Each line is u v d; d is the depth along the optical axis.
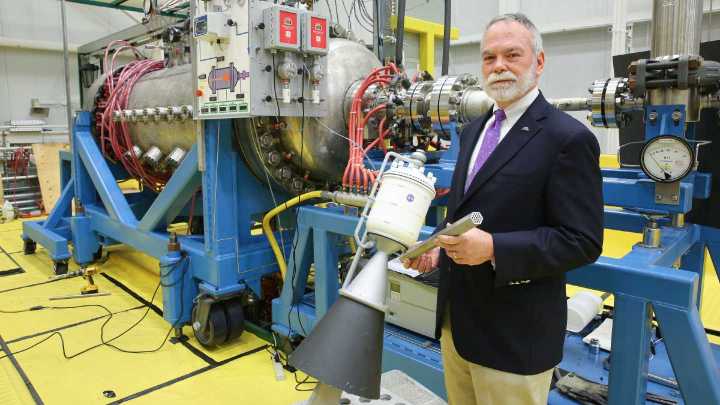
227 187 2.71
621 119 1.83
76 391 2.36
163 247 3.13
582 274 1.52
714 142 2.09
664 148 1.61
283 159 2.79
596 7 5.97
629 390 1.47
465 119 2.29
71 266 4.32
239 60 2.32
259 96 2.30
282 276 2.86
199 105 2.61
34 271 4.16
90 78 4.95
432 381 1.95
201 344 2.83
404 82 2.54
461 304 1.27
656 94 1.65
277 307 2.69
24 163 6.72
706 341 1.35
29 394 2.33
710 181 2.04
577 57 6.25
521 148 1.16
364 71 2.79
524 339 1.19
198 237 3.18
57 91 7.60
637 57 2.70
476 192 1.21
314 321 2.45
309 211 2.42
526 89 1.18
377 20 3.68
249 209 2.90
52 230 4.39
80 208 4.13
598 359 2.07
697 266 2.19
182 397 2.32
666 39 1.82
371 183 2.26
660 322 1.39
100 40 4.57
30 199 6.78
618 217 2.35
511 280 1.10
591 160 1.10
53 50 7.45
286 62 2.33
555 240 1.07
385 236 1.07
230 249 2.74
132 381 2.45
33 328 3.04
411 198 1.10
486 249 1.07
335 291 2.40
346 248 2.90
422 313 2.16
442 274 1.36
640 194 1.69
